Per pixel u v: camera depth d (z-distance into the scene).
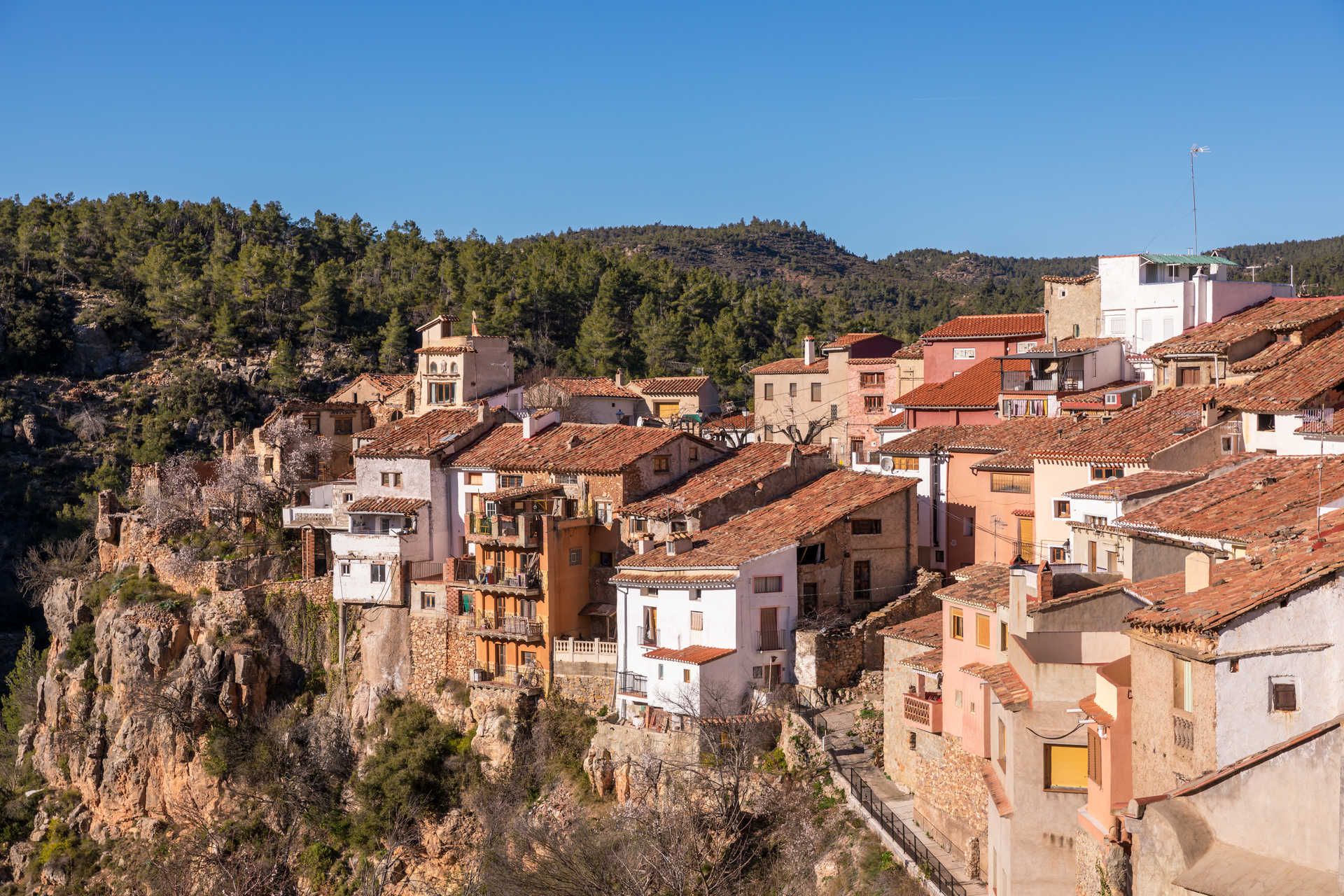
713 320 198.00
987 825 51.56
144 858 93.62
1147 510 55.06
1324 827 33.28
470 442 95.56
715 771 66.94
